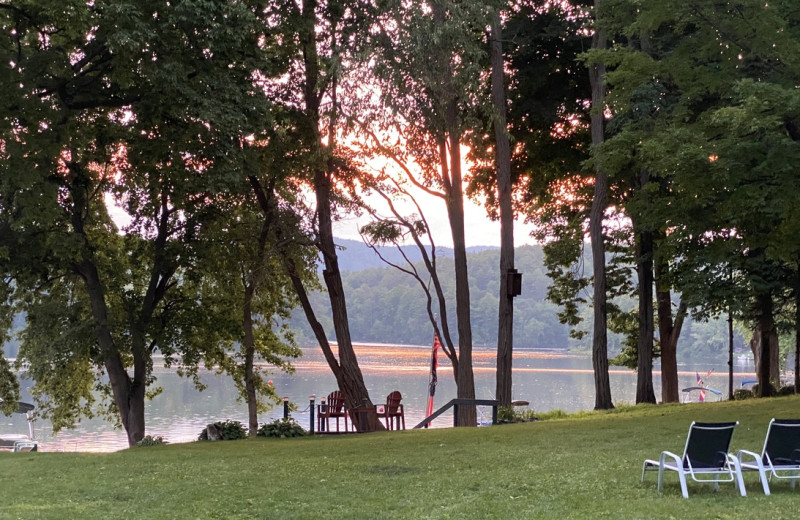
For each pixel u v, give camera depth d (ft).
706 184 50.44
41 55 56.24
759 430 50.44
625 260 117.19
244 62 62.59
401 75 69.31
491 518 28.66
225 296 96.73
